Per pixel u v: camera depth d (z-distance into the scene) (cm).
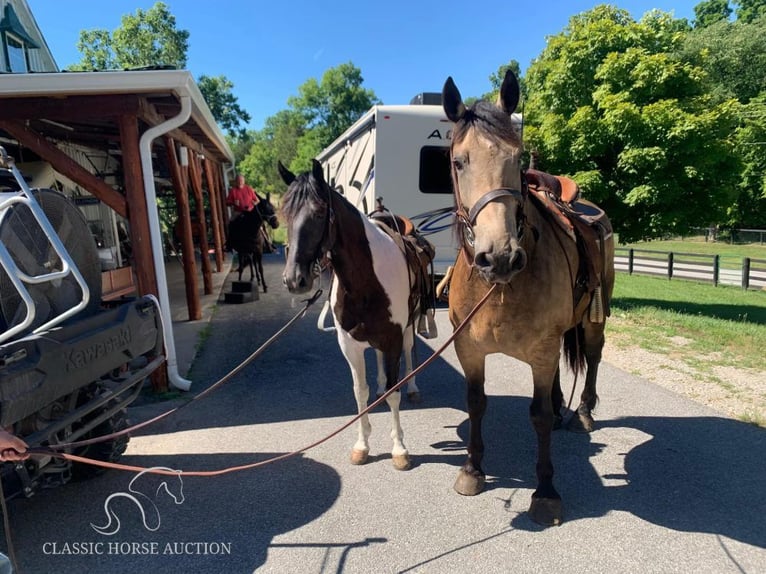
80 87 412
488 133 211
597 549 247
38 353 217
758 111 1920
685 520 268
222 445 375
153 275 481
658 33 797
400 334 326
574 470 323
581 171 805
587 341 371
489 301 249
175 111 585
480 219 206
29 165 769
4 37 1050
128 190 461
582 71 816
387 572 235
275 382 518
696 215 789
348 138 1046
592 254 304
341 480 319
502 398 458
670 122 721
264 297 1016
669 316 765
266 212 1021
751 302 993
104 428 319
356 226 302
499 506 286
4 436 187
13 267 195
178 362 584
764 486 299
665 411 410
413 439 378
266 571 238
